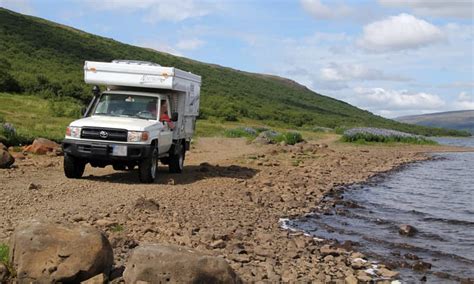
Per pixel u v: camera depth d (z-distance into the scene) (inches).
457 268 351.3
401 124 5147.6
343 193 666.8
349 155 1170.6
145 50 5128.0
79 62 3809.1
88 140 550.6
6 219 374.3
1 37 3686.0
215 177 679.1
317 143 1491.1
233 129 1775.3
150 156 566.6
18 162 680.4
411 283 313.6
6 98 1929.1
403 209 567.5
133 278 239.3
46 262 245.6
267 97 5044.3
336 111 5492.1
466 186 760.3
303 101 5615.2
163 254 241.8
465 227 480.7
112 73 602.9
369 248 394.9
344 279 309.0
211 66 6136.8
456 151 1565.0
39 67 3189.0
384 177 850.8
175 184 594.6
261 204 534.3
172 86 600.4
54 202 446.9
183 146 710.5
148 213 433.7
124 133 549.0
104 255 254.4
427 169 1000.2
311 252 368.2
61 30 4606.3
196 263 238.7
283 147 1195.3
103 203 455.8
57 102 2005.4
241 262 326.0
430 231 460.4
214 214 462.9
